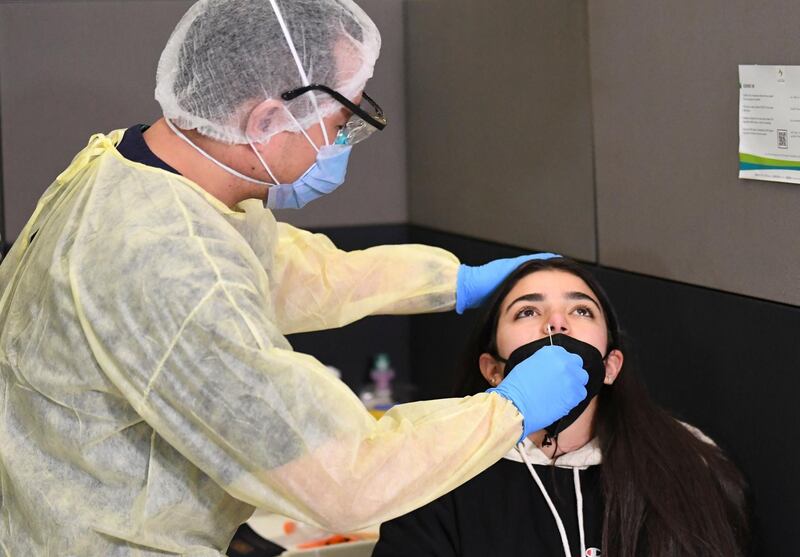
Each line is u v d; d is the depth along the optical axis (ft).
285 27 5.00
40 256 5.04
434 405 5.07
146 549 5.05
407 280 6.72
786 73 5.99
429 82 10.30
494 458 5.02
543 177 8.54
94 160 5.24
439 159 10.28
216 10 5.08
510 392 5.11
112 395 4.85
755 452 6.49
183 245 4.76
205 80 4.99
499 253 9.26
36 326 4.95
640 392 6.73
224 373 4.61
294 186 5.47
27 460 5.03
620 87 7.44
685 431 6.70
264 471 4.68
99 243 4.82
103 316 4.71
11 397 5.08
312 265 6.70
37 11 9.58
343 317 6.71
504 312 6.68
